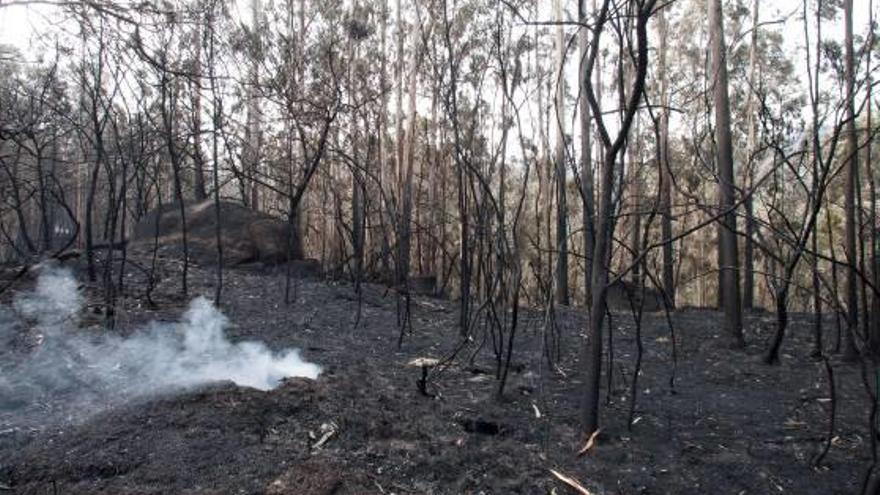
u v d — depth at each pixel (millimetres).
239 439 3561
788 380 5883
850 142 6238
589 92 3670
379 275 10414
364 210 7828
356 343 5977
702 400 5121
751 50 13742
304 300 7426
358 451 3619
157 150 6680
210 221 9523
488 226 5430
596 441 3967
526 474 3545
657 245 3615
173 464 3258
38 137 8406
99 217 16297
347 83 10891
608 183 3736
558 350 5902
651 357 6621
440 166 15445
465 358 5766
